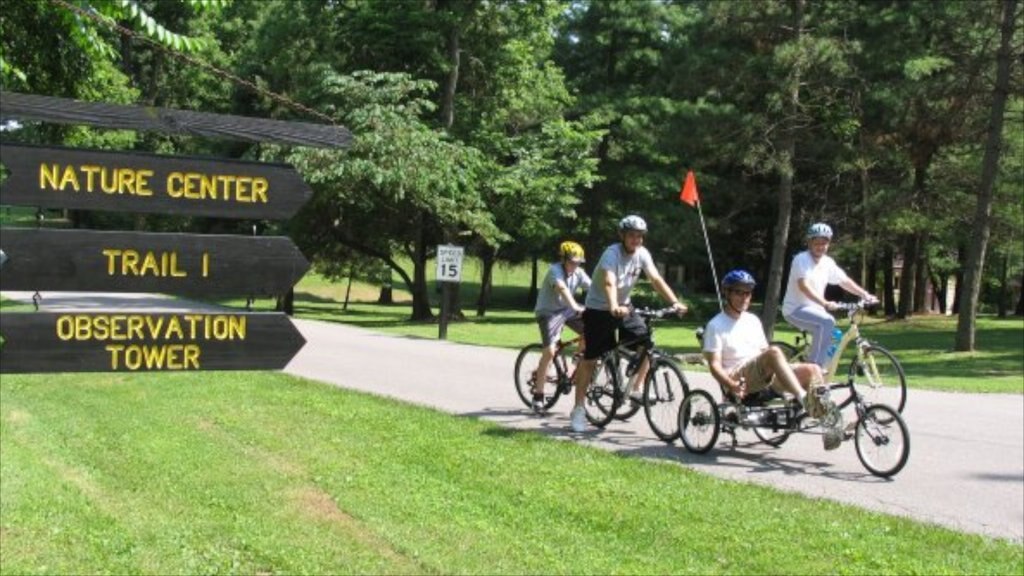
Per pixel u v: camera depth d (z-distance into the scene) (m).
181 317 2.91
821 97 29.20
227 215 2.88
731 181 39.88
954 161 32.84
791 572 5.50
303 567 5.49
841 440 8.22
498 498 6.88
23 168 2.65
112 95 19.02
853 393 8.30
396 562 5.63
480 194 31.47
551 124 33.00
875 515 6.64
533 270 53.34
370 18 31.50
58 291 2.73
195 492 6.93
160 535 5.99
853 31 29.80
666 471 7.74
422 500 6.80
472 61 33.75
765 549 5.85
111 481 7.22
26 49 10.77
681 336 29.48
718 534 6.12
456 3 32.19
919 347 27.19
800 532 6.20
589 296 9.48
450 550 5.80
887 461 7.98
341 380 12.98
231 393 11.05
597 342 9.43
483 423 9.62
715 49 30.19
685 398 8.86
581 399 9.64
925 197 33.12
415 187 28.70
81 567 5.40
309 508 6.61
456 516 6.46
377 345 19.12
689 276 51.19
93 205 2.72
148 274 2.82
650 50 39.50
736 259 49.16
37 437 8.72
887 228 33.56
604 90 39.59
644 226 9.30
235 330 2.96
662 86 37.66
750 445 9.22
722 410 8.53
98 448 8.29
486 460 7.90
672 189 38.91
